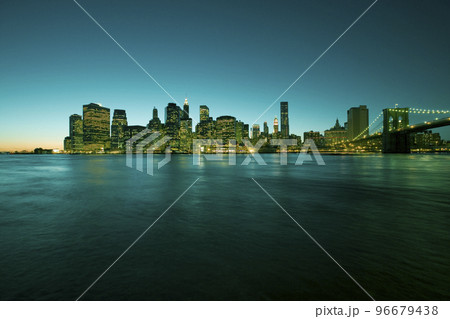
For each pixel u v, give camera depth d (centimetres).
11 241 580
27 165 5266
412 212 868
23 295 364
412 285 383
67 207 971
